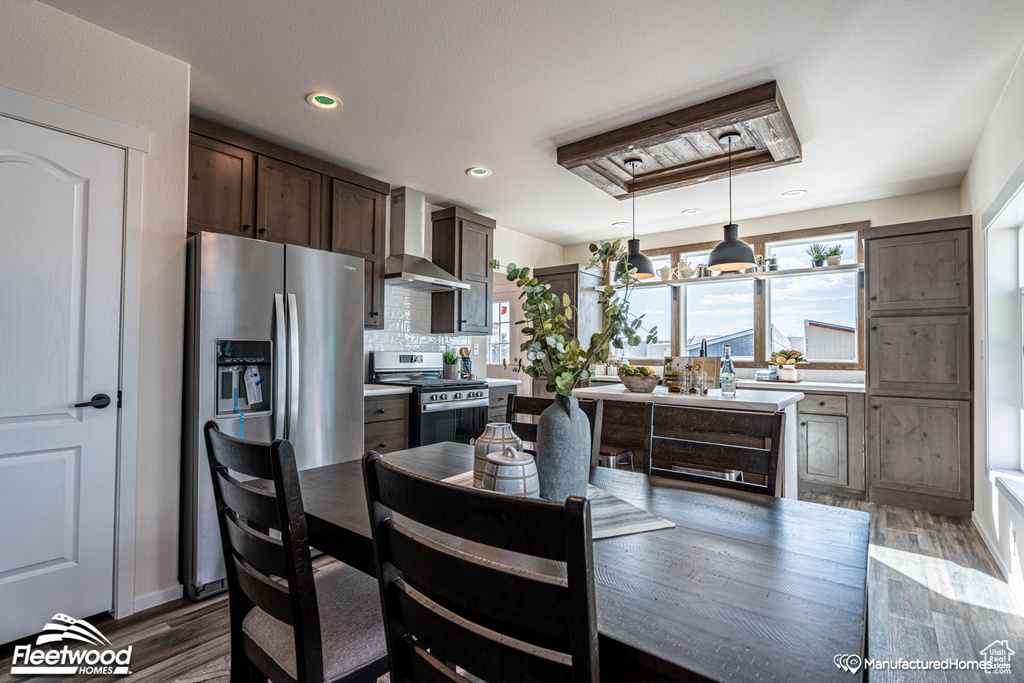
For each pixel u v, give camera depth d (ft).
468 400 13.38
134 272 7.07
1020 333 9.28
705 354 11.17
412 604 2.56
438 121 9.62
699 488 4.98
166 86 7.48
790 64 7.72
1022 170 7.23
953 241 11.55
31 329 6.26
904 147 10.80
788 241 16.17
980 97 8.68
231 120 9.58
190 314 7.63
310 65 7.82
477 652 2.30
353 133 10.18
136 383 7.06
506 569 2.14
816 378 15.48
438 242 14.90
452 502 2.26
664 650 2.20
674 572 3.03
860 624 2.43
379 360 13.64
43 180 6.36
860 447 12.92
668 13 6.59
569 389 4.40
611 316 4.52
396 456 6.30
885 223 14.42
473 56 7.58
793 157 10.08
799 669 2.07
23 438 6.18
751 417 5.36
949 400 11.55
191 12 6.57
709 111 8.76
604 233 19.03
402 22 6.81
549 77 8.14
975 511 10.93
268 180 10.09
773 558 3.25
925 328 11.83
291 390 8.25
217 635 6.45
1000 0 6.27
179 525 7.55
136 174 7.12
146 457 7.17
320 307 8.85
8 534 6.07
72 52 6.59
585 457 4.47
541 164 11.85
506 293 19.47
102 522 6.76
